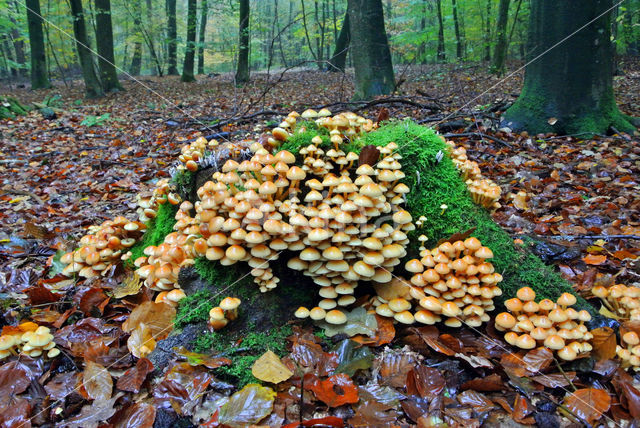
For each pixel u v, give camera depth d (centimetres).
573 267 93
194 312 71
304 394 60
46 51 646
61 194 157
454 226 80
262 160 70
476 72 456
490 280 69
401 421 57
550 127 195
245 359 66
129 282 83
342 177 70
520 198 124
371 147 73
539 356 64
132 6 644
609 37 188
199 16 716
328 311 73
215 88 502
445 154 83
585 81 189
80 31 436
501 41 408
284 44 930
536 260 81
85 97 456
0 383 63
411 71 530
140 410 58
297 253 74
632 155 160
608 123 192
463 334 71
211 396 61
